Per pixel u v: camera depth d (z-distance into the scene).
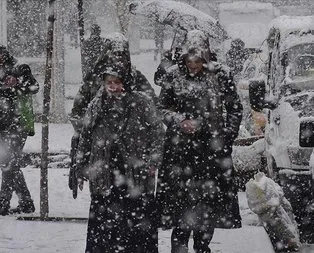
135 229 9.33
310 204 11.12
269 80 13.44
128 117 9.16
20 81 12.20
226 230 11.64
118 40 9.22
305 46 13.02
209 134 9.72
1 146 12.17
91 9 40.00
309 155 11.23
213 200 9.78
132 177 9.19
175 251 9.88
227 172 9.80
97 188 9.17
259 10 34.81
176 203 9.80
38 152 18.58
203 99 9.70
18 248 10.40
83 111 9.89
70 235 11.12
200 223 9.80
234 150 14.68
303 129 10.89
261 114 17.00
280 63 12.93
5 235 11.02
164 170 9.83
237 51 25.42
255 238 11.20
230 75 9.89
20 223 11.73
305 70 12.78
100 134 9.16
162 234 11.30
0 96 12.16
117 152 9.19
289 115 11.65
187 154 9.76
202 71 9.77
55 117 26.95
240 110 9.92
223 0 41.94
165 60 12.23
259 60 21.55
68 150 19.53
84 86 9.84
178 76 9.81
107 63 9.11
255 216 12.52
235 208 9.91
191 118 9.71
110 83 9.06
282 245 10.47
